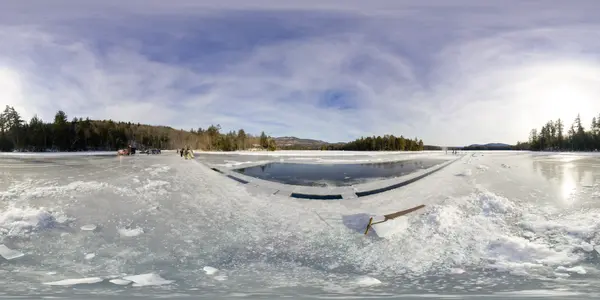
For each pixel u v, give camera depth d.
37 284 5.16
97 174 15.30
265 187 12.73
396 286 5.27
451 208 9.75
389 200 10.96
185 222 8.91
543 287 5.17
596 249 6.91
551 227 8.14
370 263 6.68
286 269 6.29
